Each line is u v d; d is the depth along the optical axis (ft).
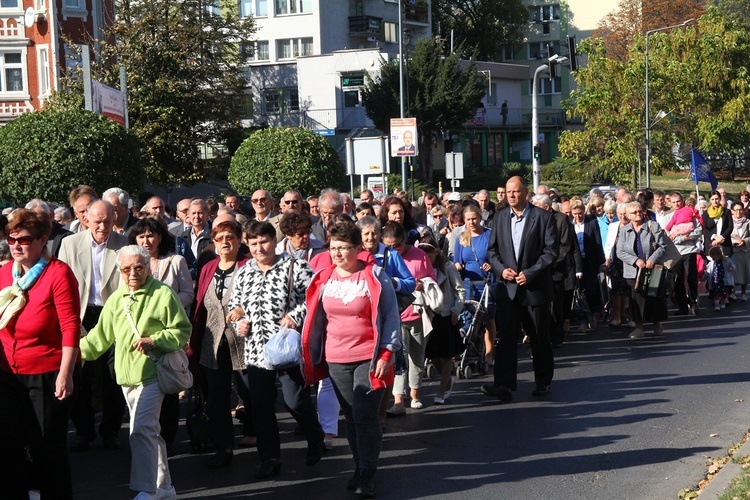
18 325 24.23
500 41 299.17
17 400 24.52
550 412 37.35
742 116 198.70
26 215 24.39
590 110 195.62
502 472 29.27
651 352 50.75
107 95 94.38
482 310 45.88
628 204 56.03
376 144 103.50
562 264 52.85
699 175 113.19
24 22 155.84
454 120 209.56
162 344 26.14
